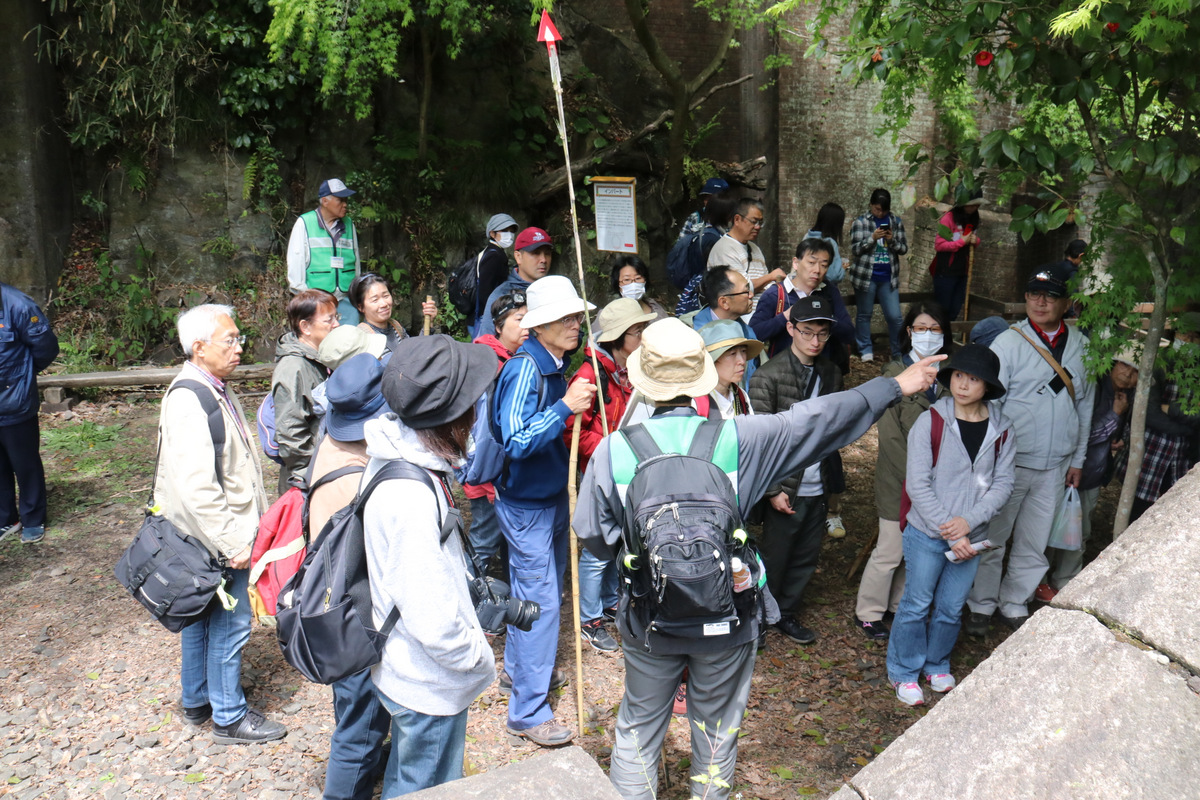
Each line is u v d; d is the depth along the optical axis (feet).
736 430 9.04
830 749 13.10
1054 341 15.38
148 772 12.35
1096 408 16.19
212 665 12.71
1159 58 10.96
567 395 12.35
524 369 12.57
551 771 6.01
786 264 39.27
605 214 25.75
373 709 10.01
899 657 14.21
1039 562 15.88
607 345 15.12
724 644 9.08
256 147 32.94
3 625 16.21
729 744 9.78
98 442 25.98
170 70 30.94
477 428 12.50
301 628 8.05
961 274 31.86
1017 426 15.29
